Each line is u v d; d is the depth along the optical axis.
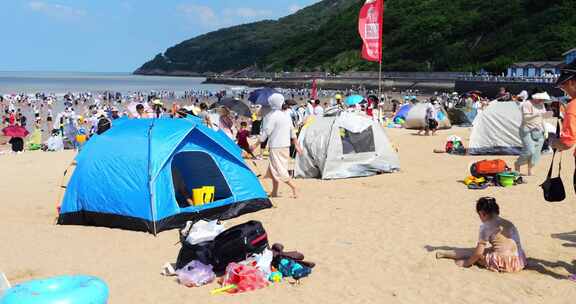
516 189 11.02
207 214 9.24
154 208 8.66
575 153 5.86
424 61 103.81
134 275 6.69
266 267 6.48
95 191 9.16
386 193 11.16
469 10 108.62
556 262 6.73
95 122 24.41
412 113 26.83
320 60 134.25
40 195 12.17
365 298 5.83
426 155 17.14
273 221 9.09
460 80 80.12
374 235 8.10
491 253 6.55
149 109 16.75
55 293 4.12
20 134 22.03
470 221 8.72
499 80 72.88
